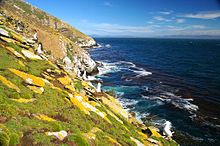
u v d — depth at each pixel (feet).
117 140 78.07
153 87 218.38
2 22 173.47
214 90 212.84
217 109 162.71
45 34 234.79
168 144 106.52
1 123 49.24
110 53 545.85
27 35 186.39
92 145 61.36
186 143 115.14
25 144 46.65
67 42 265.13
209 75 286.87
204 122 139.95
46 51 207.10
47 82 94.02
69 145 53.42
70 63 225.15
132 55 514.27
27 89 76.38
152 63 392.27
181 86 225.15
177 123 137.59
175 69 330.34
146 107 161.68
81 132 66.28
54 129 57.52
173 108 161.38
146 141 98.17
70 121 70.69
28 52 123.03
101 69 311.68
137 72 296.92
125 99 178.09
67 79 116.26
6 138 42.98
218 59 458.09
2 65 87.35
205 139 119.65
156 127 128.98
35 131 51.78
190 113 153.38
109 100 138.82
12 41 123.34
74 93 101.55
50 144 49.73
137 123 124.57
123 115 126.11
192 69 332.19
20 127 50.62
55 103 77.82
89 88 138.10
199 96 192.54
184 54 562.66
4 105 55.21
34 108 65.51
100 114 94.58
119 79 251.19
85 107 91.97
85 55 275.39
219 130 129.59
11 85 72.59
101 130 78.33
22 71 92.07
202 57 494.59
